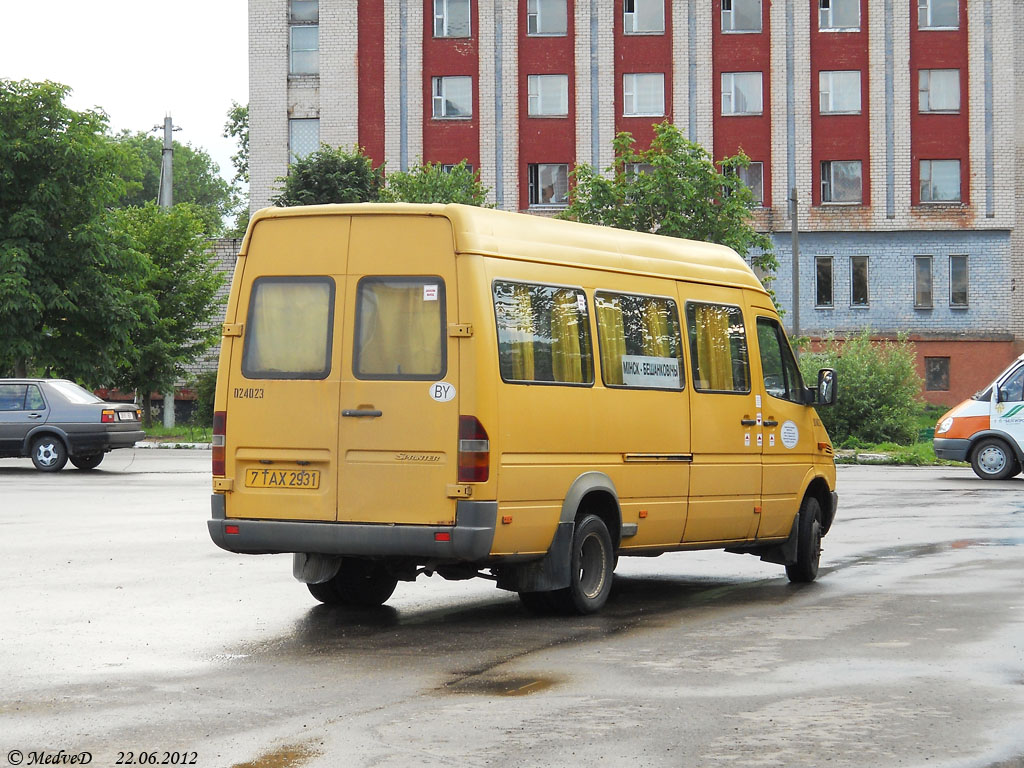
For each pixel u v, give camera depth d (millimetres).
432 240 9742
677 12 54719
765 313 12930
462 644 9164
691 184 41250
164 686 7691
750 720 6840
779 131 54562
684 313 11789
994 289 54438
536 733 6551
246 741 6379
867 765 5984
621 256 11172
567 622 10180
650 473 11195
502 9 54750
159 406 57000
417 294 9727
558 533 10250
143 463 31781
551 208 54938
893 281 54656
